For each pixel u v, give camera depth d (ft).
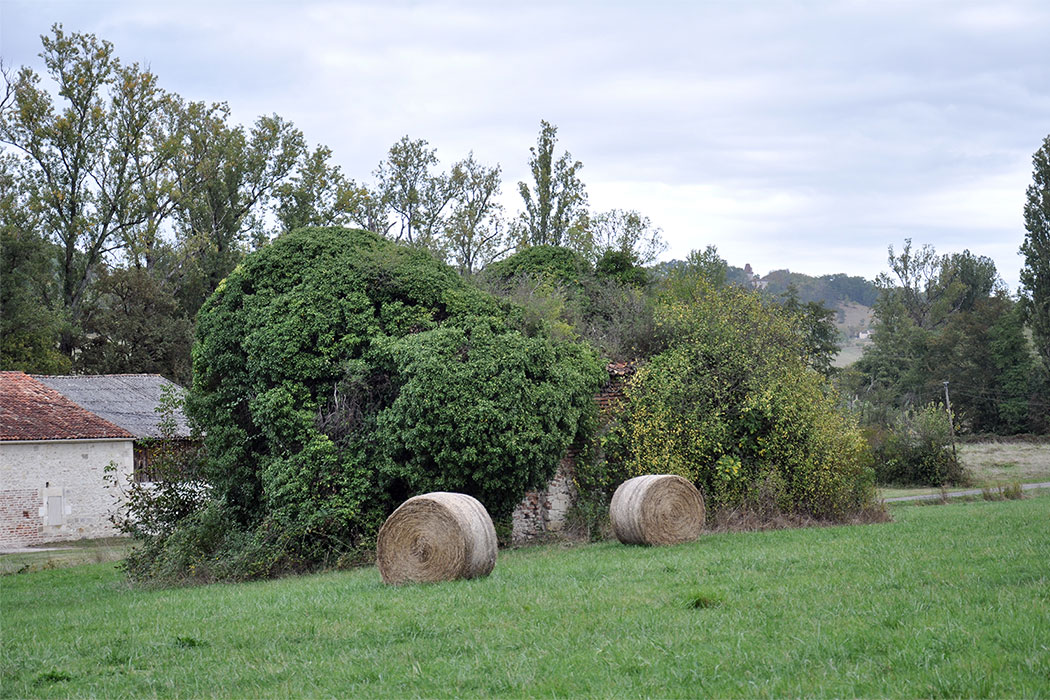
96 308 192.85
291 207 208.13
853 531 64.54
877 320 357.82
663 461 76.64
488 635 33.17
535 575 49.55
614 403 83.92
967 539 53.47
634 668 27.32
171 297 195.00
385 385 71.51
